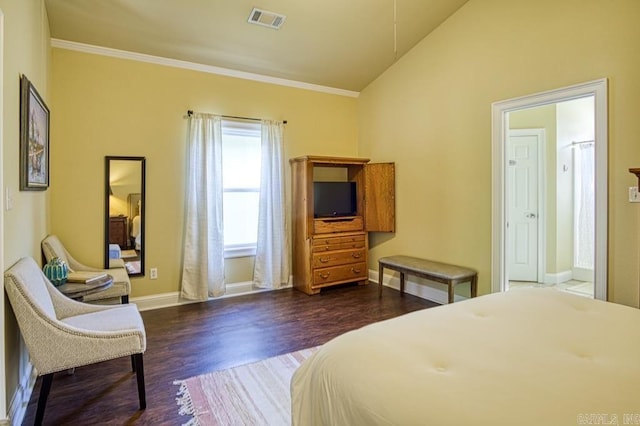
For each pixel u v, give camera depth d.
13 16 2.02
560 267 4.96
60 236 3.54
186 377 2.47
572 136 5.00
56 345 1.91
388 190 4.72
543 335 1.41
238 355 2.81
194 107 4.20
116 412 2.08
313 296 4.41
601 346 1.31
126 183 3.83
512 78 3.35
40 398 1.90
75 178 3.60
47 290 2.24
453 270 3.67
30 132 2.32
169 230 4.06
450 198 3.99
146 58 3.91
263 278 4.58
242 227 4.59
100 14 3.24
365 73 4.84
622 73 2.65
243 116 4.52
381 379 1.10
